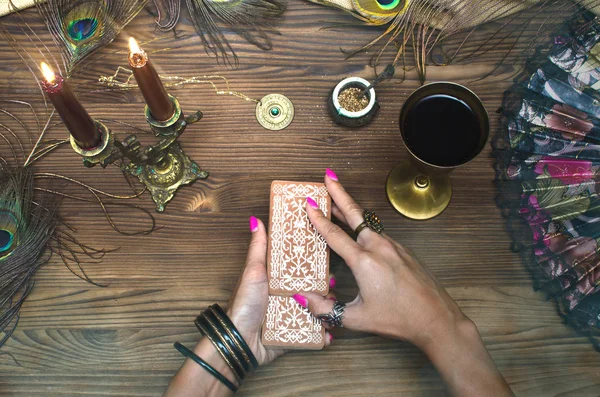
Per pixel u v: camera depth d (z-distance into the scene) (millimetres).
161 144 1012
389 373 1174
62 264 1200
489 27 1259
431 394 1164
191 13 1236
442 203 1210
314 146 1248
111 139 930
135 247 1210
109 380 1164
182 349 1063
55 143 1231
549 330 1197
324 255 1133
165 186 1216
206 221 1225
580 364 1181
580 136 1088
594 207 1079
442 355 1017
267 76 1256
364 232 1100
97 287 1195
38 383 1159
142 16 1254
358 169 1247
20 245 1166
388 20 1245
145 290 1198
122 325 1186
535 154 1126
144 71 836
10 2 1217
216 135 1245
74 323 1184
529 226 1191
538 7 1249
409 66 1264
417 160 978
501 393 974
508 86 1261
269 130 1249
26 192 1199
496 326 1199
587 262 1073
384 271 1045
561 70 1098
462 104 1051
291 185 1159
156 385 1163
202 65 1253
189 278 1205
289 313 1111
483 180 1244
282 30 1265
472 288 1216
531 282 1219
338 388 1167
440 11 1222
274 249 1130
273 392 1162
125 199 1224
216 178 1237
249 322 1129
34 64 1243
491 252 1229
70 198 1221
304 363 1176
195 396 1066
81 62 1246
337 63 1264
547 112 1108
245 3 1238
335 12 1266
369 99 1199
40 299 1188
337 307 1059
